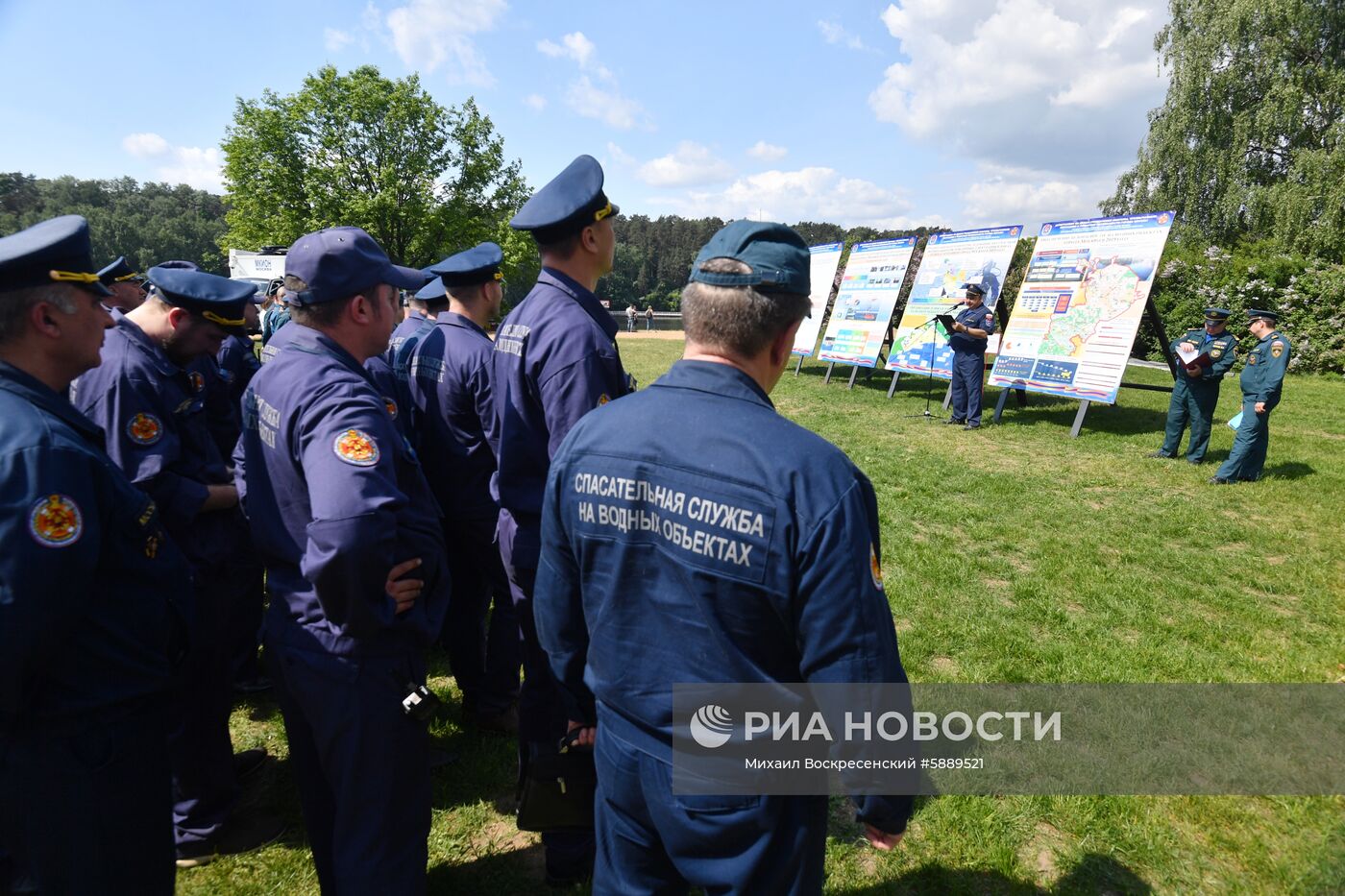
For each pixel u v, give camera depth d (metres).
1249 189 24.23
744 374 1.39
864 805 1.32
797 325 1.42
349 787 1.93
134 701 1.79
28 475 1.51
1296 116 23.38
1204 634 4.09
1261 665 3.75
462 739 3.37
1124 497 6.70
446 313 3.40
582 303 2.32
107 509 1.70
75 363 1.72
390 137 38.16
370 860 1.91
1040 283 10.20
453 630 3.36
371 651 1.92
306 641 1.92
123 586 1.76
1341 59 23.81
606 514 1.38
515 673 3.40
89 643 1.70
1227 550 5.43
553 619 1.61
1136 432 9.65
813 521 1.22
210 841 2.63
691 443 1.31
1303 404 11.63
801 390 13.51
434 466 3.27
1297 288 16.19
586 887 2.48
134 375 2.49
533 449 2.35
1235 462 7.11
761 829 1.34
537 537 2.38
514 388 2.32
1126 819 2.71
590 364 2.18
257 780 3.07
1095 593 4.66
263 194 37.06
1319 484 7.02
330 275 1.96
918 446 8.86
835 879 2.51
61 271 1.63
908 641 4.05
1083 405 9.34
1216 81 24.69
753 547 1.24
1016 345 10.30
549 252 2.33
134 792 1.80
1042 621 4.30
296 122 37.09
